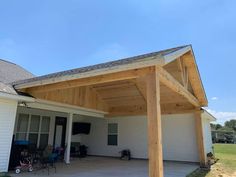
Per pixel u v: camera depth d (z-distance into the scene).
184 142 11.58
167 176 7.40
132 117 13.46
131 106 12.59
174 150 11.77
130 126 13.43
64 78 6.45
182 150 11.56
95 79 6.22
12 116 7.52
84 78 6.47
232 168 9.89
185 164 10.57
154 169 4.59
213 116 13.62
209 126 14.63
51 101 8.80
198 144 10.61
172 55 5.62
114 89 11.14
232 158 13.98
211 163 11.21
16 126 10.60
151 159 4.67
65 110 10.54
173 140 11.89
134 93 11.14
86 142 14.88
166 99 10.98
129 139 13.30
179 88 7.46
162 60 4.80
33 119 11.57
